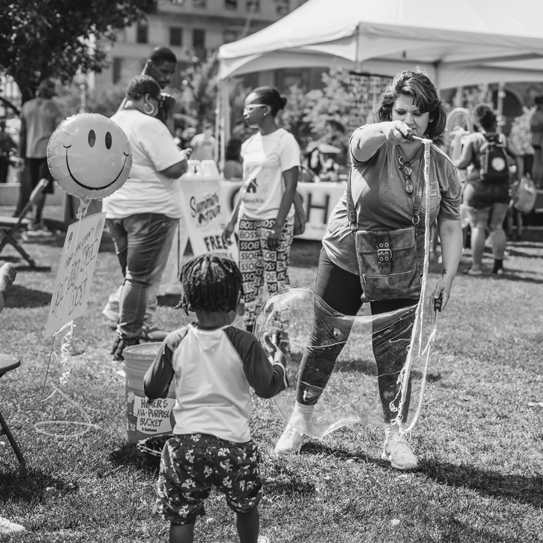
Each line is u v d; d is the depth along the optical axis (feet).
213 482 8.94
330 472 12.37
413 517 10.86
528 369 18.40
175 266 26.00
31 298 24.77
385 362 12.45
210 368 8.95
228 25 181.78
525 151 65.31
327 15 33.86
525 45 31.55
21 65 40.09
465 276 31.14
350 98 38.70
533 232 47.73
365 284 12.33
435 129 11.93
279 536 10.25
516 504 11.37
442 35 31.12
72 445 12.94
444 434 14.15
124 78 141.08
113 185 14.07
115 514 10.68
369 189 11.98
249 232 19.58
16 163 53.67
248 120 19.24
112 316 21.34
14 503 10.85
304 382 12.71
